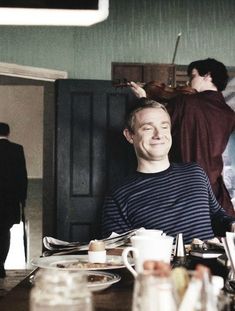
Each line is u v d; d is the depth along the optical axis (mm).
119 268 2135
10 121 7648
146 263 974
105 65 6547
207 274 959
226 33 6598
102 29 6551
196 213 3143
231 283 1650
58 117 4918
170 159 4492
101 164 4945
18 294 1716
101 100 4934
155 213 3127
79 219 4945
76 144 4934
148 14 6559
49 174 7441
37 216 7512
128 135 3385
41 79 6539
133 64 6516
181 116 4391
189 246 2482
